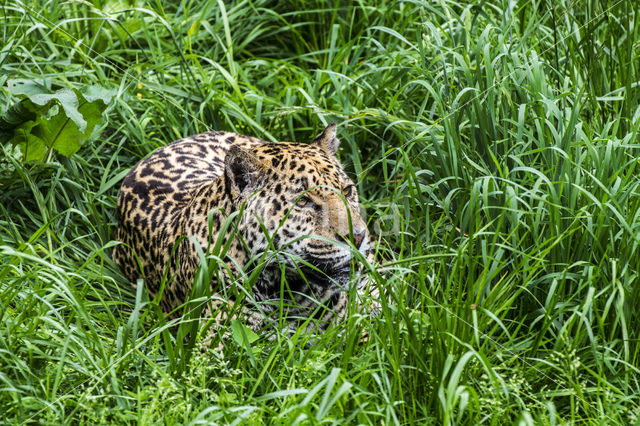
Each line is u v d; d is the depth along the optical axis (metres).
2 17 11.54
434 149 9.25
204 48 12.58
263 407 6.26
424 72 9.88
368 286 7.87
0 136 9.51
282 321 7.39
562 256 7.92
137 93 11.27
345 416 6.39
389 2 12.70
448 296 7.21
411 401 6.88
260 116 11.02
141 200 9.53
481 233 7.46
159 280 9.05
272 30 13.40
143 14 12.41
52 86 10.71
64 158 10.16
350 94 11.10
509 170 8.88
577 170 8.02
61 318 6.95
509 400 6.58
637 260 7.67
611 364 7.35
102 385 6.63
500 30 10.12
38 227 9.75
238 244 7.91
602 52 9.60
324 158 8.12
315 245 7.69
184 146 10.21
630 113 9.02
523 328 7.92
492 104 8.84
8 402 6.43
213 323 7.60
